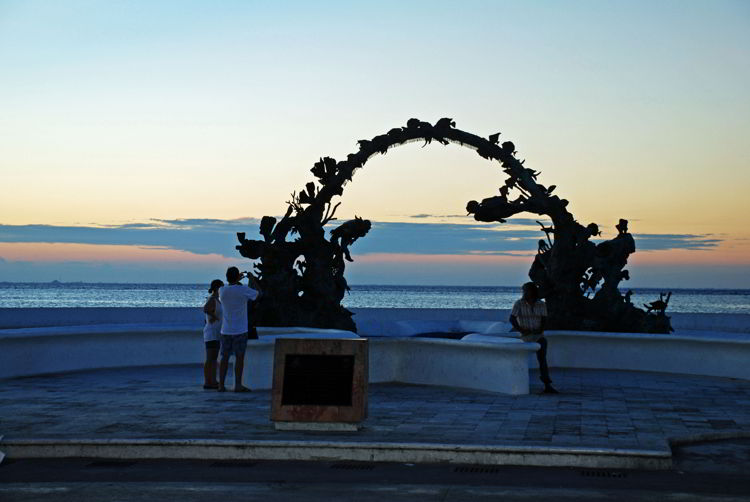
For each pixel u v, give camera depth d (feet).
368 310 90.17
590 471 33.55
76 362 63.72
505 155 73.31
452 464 34.83
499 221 73.41
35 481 31.73
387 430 39.11
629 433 38.75
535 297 53.67
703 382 60.34
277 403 38.99
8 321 87.66
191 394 51.16
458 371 56.08
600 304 71.46
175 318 91.97
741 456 36.27
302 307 70.64
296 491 30.12
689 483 31.65
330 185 71.77
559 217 72.23
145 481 31.73
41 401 47.88
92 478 32.24
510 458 34.73
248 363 54.08
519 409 46.14
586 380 61.05
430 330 78.28
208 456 35.70
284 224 71.31
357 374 39.06
